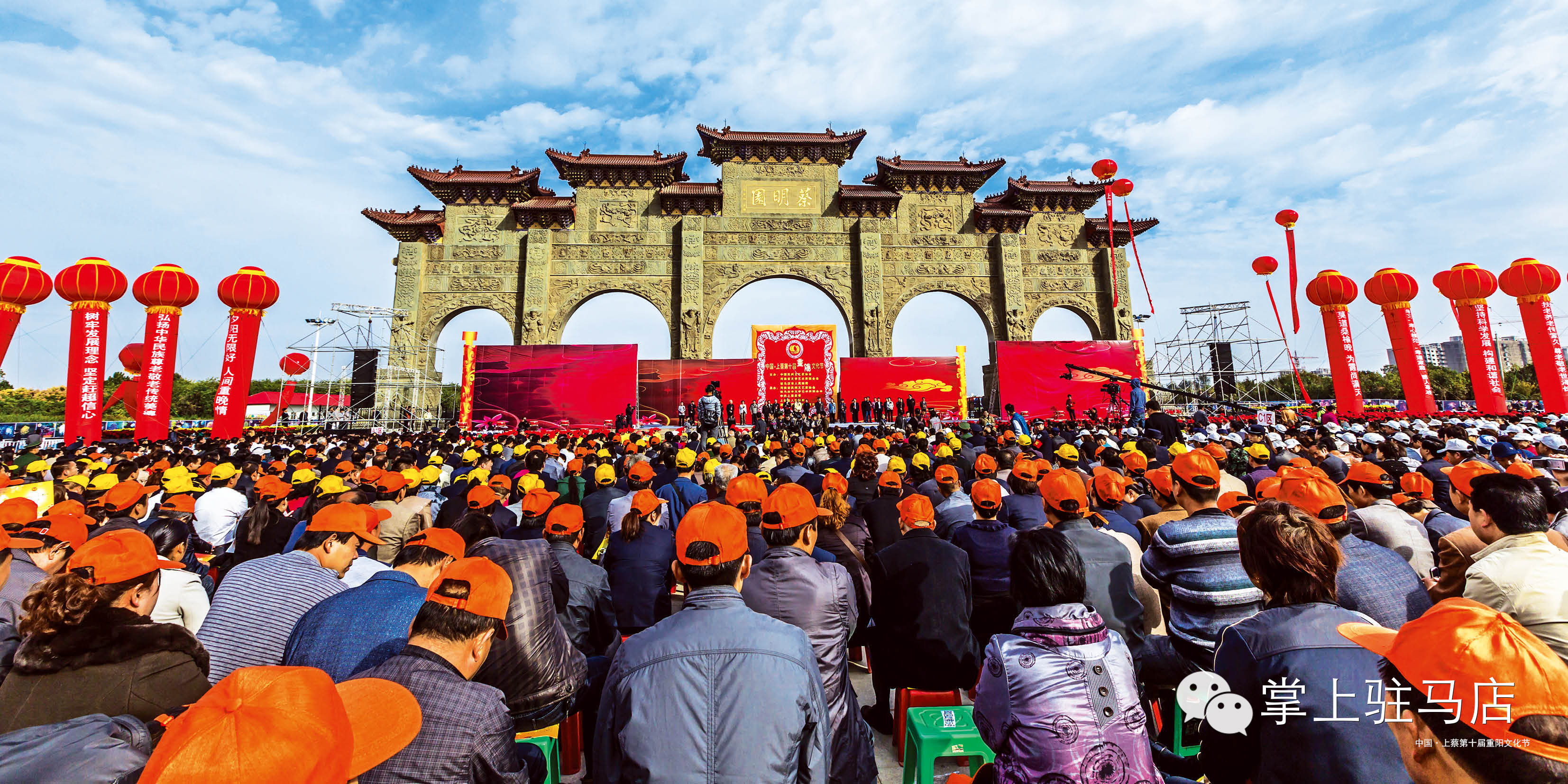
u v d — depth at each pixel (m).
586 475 9.73
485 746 2.11
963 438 16.64
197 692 2.48
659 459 10.54
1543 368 26.12
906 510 4.47
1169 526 3.63
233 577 3.32
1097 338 36.94
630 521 5.17
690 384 32.94
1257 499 4.74
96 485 7.49
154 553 2.61
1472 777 1.40
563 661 3.47
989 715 2.49
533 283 33.97
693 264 34.78
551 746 3.30
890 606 4.02
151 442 14.85
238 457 10.48
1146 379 33.69
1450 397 63.00
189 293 23.52
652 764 2.18
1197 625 3.31
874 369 33.38
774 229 35.81
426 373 33.66
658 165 35.03
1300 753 1.93
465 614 2.23
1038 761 2.29
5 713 2.20
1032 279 36.81
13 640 3.04
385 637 2.73
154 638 2.40
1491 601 3.18
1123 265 37.31
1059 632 2.44
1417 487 5.27
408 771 2.00
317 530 3.55
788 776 2.20
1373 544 3.41
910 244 36.34
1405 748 1.57
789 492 3.62
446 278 34.47
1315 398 54.94
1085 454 12.20
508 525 6.41
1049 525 4.45
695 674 2.29
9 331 21.39
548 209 34.03
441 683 2.14
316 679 1.36
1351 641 2.02
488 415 31.06
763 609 3.38
